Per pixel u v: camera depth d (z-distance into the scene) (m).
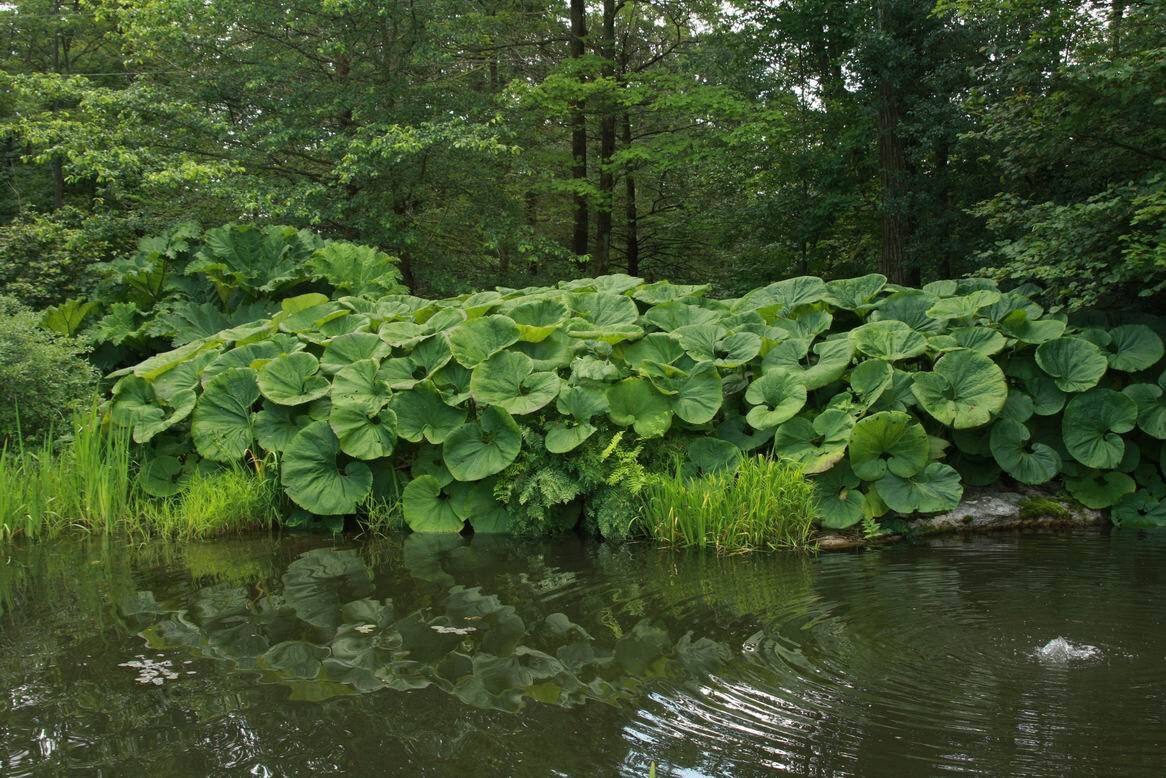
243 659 3.80
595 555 5.90
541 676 3.59
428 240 15.59
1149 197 6.81
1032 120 8.12
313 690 3.45
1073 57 8.14
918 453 6.39
